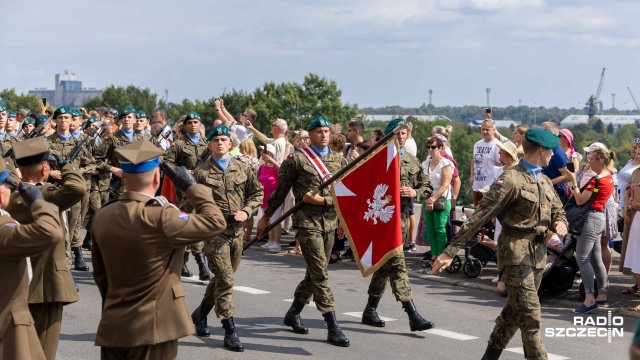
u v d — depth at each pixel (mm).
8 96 84812
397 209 8469
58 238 5051
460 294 10945
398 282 8781
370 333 8859
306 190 8562
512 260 6867
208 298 8625
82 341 8344
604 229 10805
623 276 12070
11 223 5055
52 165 11297
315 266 8453
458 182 13172
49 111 18109
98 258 5449
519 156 11789
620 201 12867
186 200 9422
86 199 12469
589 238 9859
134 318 5215
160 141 14680
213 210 5289
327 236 8570
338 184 8453
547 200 6922
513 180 6824
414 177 10078
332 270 12734
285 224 16297
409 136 13133
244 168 8594
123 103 99000
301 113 88625
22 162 6336
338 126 14391
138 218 5188
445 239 12234
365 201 8516
